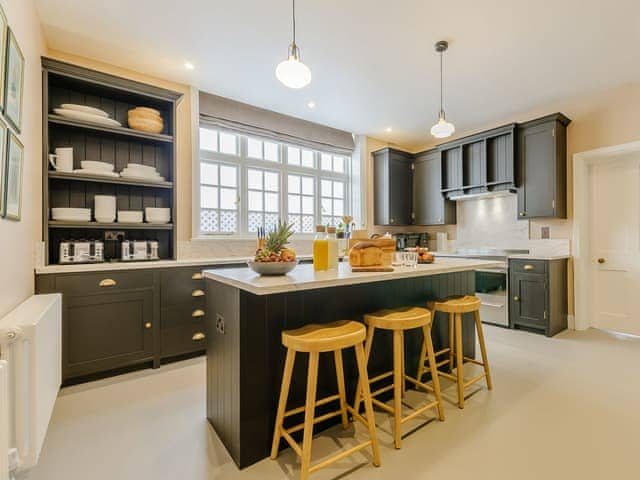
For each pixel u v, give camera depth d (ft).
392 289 6.77
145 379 7.74
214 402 5.59
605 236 11.46
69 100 8.52
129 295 8.07
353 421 5.86
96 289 7.64
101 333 7.70
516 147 12.12
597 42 7.96
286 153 13.48
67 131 8.47
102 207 8.39
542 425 5.60
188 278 8.96
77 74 7.80
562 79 9.87
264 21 7.26
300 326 5.40
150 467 4.65
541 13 6.91
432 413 6.06
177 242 10.07
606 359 8.71
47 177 7.47
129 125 9.01
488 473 4.43
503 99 11.29
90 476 4.46
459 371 6.27
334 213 15.14
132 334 8.11
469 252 13.93
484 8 6.77
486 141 12.92
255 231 12.55
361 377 4.74
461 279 8.65
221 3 6.68
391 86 10.34
